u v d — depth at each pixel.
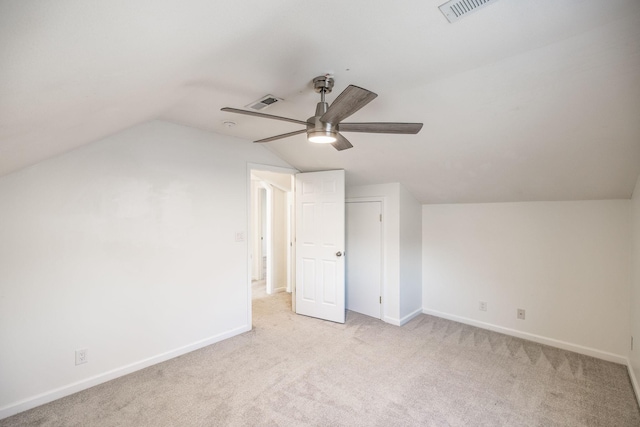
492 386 2.37
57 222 2.24
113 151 2.52
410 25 1.37
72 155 2.31
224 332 3.27
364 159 3.38
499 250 3.47
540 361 2.77
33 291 2.14
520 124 2.23
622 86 1.73
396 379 2.46
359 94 1.43
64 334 2.27
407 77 1.90
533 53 1.64
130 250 2.61
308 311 3.98
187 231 2.98
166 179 2.84
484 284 3.59
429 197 3.86
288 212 5.18
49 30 0.78
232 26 1.26
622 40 1.48
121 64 1.22
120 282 2.55
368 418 2.00
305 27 1.36
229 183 3.34
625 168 2.38
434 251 4.04
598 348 2.86
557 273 3.09
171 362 2.76
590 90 1.81
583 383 2.41
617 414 2.04
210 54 1.53
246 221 3.50
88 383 2.36
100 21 0.86
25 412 2.06
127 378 2.49
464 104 2.17
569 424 1.95
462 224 3.77
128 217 2.60
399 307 3.69
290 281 5.15
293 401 2.18
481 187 3.25
